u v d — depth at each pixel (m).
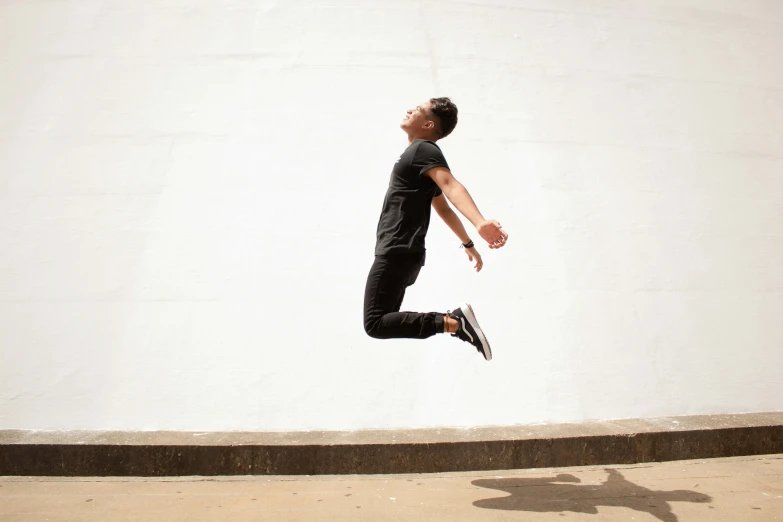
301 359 3.41
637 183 4.26
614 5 5.17
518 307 3.68
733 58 5.05
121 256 3.67
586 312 3.71
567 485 2.61
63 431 3.01
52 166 3.96
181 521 2.17
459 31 4.76
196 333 3.45
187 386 3.28
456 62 4.59
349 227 3.86
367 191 4.00
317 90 4.35
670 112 4.64
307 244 3.78
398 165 2.39
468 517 2.22
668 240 4.07
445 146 4.20
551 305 3.70
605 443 2.96
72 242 3.71
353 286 3.67
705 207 4.25
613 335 3.65
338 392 3.31
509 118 4.39
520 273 3.80
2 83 4.29
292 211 3.88
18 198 3.84
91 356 3.35
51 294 3.53
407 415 3.26
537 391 3.39
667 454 3.01
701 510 2.29
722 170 4.44
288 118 4.22
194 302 3.54
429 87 4.45
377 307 2.28
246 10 4.68
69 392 3.23
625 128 4.50
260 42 4.53
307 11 4.70
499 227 2.06
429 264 3.78
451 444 2.85
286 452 2.80
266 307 3.55
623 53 4.89
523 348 3.54
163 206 3.85
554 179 4.18
